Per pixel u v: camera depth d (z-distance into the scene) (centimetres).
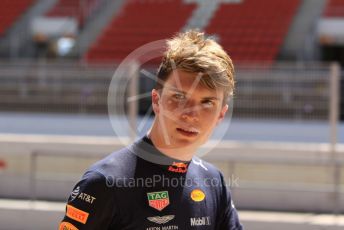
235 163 1122
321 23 2441
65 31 2636
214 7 2750
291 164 1109
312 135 1344
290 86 1352
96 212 247
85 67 1523
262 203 1132
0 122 1576
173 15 2734
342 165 1078
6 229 1097
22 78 1564
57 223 1083
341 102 1333
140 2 2858
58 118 1530
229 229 286
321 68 1339
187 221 259
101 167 253
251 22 2612
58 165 1172
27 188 1223
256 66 1366
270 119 1368
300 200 1118
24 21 2808
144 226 251
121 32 2631
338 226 1016
